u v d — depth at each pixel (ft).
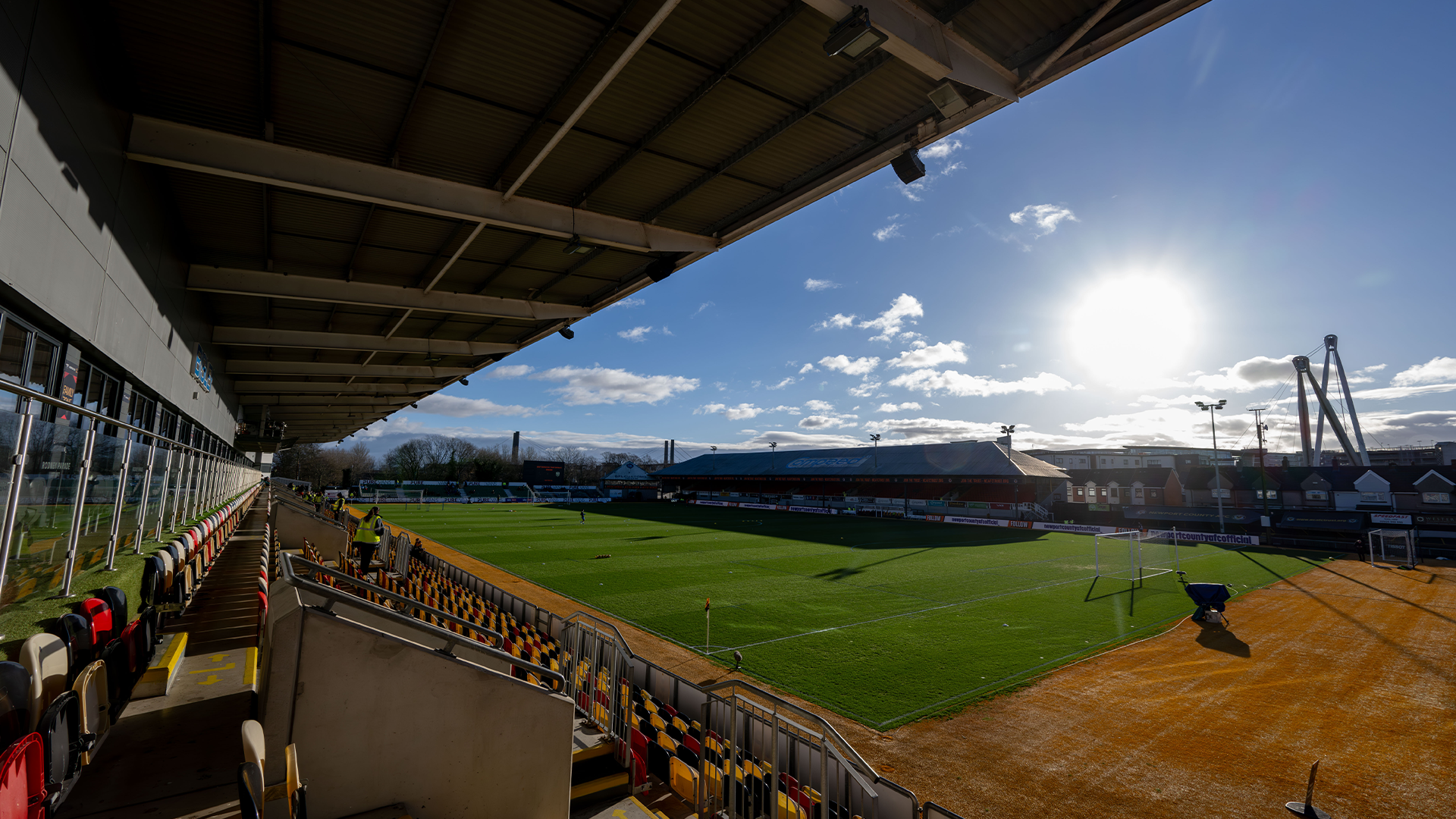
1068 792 24.54
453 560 86.94
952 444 212.23
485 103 31.07
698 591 65.62
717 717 25.98
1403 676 38.50
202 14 24.14
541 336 72.84
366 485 253.65
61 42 20.65
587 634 25.44
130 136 29.22
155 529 29.35
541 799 14.65
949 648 44.09
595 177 39.01
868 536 126.00
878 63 28.45
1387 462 256.93
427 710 12.94
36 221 19.24
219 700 16.89
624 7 25.17
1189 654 42.98
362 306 60.03
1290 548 112.27
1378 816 23.00
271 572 27.25
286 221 42.04
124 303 29.43
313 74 28.07
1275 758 27.45
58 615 14.71
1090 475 202.90
